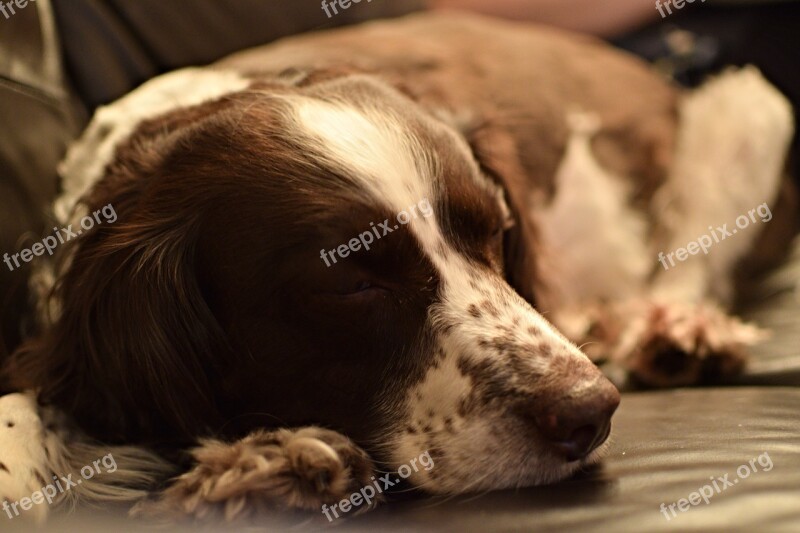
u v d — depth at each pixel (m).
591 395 0.49
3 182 0.62
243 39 0.87
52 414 0.55
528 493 0.48
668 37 1.26
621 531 0.42
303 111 0.56
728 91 0.99
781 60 1.20
